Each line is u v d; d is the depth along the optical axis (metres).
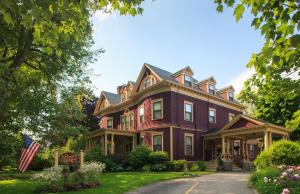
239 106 43.66
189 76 36.34
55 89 22.91
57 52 8.25
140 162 31.34
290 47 4.77
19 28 13.74
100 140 38.59
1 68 12.70
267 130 29.56
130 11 8.47
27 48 15.54
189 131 35.09
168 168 30.20
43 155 34.25
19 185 19.27
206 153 36.59
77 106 27.00
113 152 35.78
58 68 19.95
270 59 4.69
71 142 41.12
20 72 16.58
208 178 22.83
